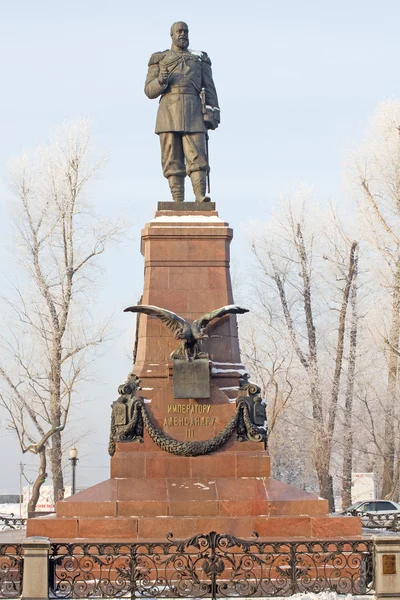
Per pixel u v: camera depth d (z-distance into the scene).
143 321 20.34
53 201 41.16
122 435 19.27
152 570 16.34
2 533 21.00
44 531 17.58
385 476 40.72
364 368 41.72
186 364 19.47
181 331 19.39
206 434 19.31
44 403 41.03
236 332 20.50
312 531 17.66
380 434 42.47
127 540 17.28
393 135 40.31
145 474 18.97
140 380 19.75
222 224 20.84
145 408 19.39
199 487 18.64
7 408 40.81
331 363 42.88
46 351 40.97
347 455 41.50
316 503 18.14
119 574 14.67
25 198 41.31
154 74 21.72
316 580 14.46
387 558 14.06
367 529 21.80
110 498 18.23
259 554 15.56
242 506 18.11
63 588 14.35
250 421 19.38
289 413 42.34
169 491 18.52
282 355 42.03
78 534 17.58
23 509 43.62
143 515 18.02
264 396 42.44
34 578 13.90
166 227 20.69
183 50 21.98
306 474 46.16
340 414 42.97
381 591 13.99
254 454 19.19
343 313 42.16
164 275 20.53
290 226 43.97
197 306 20.38
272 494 18.47
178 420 19.38
